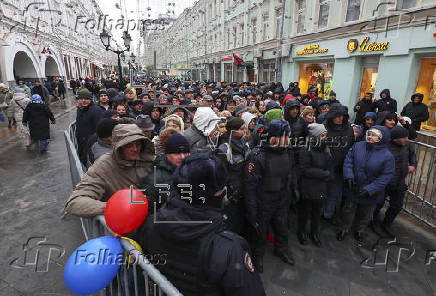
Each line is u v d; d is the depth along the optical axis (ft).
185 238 3.55
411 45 24.40
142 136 6.12
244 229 9.21
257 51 55.52
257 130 11.61
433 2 22.57
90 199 5.48
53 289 8.07
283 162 8.43
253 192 8.30
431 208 11.93
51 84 56.85
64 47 71.46
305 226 10.41
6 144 24.58
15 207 13.07
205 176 3.61
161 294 3.91
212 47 91.35
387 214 11.14
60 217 12.13
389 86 27.25
